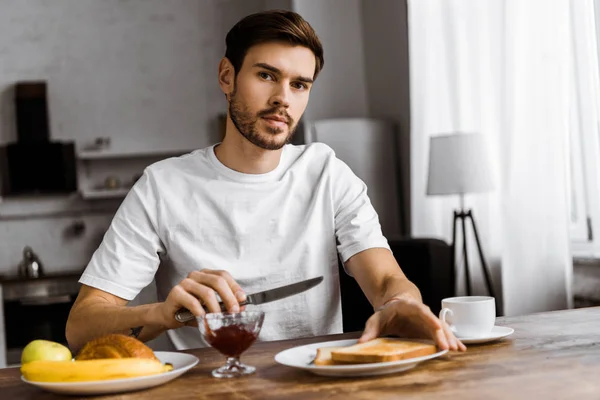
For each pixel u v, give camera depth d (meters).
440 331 1.30
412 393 1.09
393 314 1.38
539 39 3.51
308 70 1.75
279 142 1.77
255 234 1.90
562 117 3.45
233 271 1.88
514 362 1.25
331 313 1.94
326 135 5.24
